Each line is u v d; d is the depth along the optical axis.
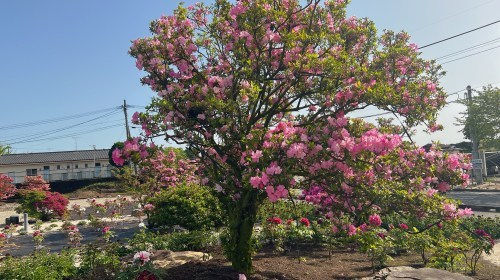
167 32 6.39
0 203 31.47
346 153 5.21
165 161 7.24
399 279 5.59
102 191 38.38
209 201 11.32
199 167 7.11
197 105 5.95
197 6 7.23
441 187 6.14
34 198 22.72
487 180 33.22
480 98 32.03
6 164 45.22
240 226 6.45
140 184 15.43
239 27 6.48
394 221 10.04
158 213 11.40
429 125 6.93
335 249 9.50
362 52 7.80
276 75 6.64
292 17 6.68
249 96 5.95
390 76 7.52
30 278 6.87
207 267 6.68
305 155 5.21
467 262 7.76
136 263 5.80
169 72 6.52
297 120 6.59
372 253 7.49
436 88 7.15
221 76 6.86
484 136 32.00
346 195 5.79
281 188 4.99
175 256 7.99
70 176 45.78
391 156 5.56
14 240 15.44
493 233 10.96
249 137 5.59
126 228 16.34
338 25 7.55
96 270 7.36
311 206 11.34
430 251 8.33
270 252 9.04
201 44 6.76
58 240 15.05
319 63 5.84
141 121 6.09
